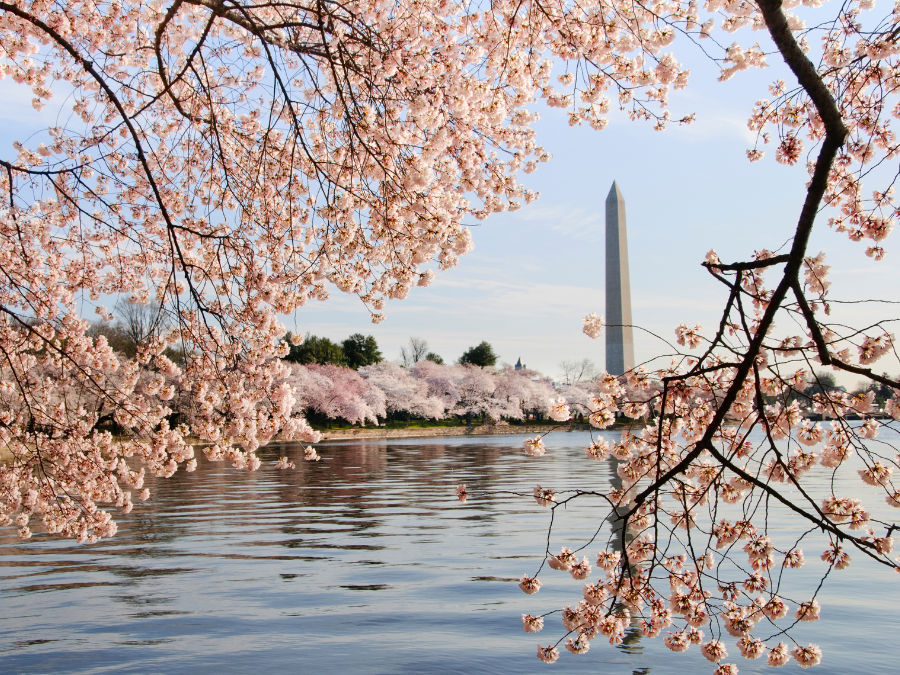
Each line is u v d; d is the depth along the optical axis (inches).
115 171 286.4
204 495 805.2
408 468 1163.9
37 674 255.8
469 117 228.2
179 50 282.2
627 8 208.7
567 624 155.7
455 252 223.6
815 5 197.3
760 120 186.5
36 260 283.0
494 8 233.3
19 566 426.9
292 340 259.3
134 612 331.0
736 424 159.2
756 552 152.5
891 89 171.9
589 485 830.5
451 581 383.2
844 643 283.4
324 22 201.3
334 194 204.2
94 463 255.3
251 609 334.6
